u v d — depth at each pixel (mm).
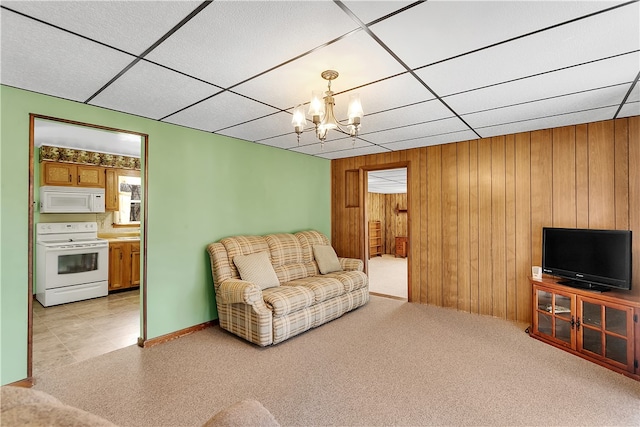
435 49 1686
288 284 3623
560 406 1987
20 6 1312
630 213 2875
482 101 2477
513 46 1651
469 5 1316
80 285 4484
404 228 10023
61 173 4656
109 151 5168
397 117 2883
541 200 3359
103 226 5336
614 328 2463
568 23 1444
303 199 4703
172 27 1484
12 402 721
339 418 1876
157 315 3000
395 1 1288
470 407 1980
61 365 2545
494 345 2906
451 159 3963
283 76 2021
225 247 3404
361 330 3303
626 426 1800
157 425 1828
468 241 3848
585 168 3107
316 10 1350
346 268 4375
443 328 3336
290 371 2441
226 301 3039
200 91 2271
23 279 2248
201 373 2412
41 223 4652
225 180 3615
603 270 2684
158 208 3012
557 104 2545
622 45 1630
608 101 2479
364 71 1953
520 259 3498
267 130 3367
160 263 3027
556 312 2883
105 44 1637
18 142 2225
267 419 894
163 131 3049
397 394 2125
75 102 2488
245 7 1331
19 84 2156
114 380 2311
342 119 2941
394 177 6320
